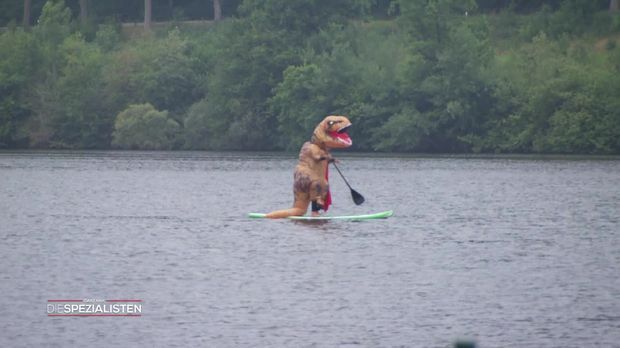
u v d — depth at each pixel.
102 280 106.31
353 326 87.56
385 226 149.25
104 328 87.31
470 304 94.94
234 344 82.56
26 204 189.00
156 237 138.62
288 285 103.44
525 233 141.12
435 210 173.12
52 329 87.12
